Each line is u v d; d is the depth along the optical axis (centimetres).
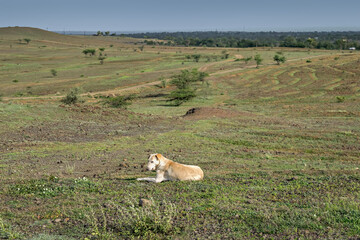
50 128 2494
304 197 779
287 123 3017
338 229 566
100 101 6362
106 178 1120
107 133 2467
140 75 10994
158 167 1003
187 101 6256
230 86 8394
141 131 2605
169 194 838
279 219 614
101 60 15100
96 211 725
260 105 5347
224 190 869
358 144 2019
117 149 1931
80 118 2950
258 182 984
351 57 13350
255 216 636
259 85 8312
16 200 841
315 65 11469
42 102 6106
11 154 1706
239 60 15088
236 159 1622
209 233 578
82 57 17712
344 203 693
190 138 2289
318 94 6391
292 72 10300
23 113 2811
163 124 2975
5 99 6750
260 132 2475
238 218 638
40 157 1661
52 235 597
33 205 796
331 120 3256
